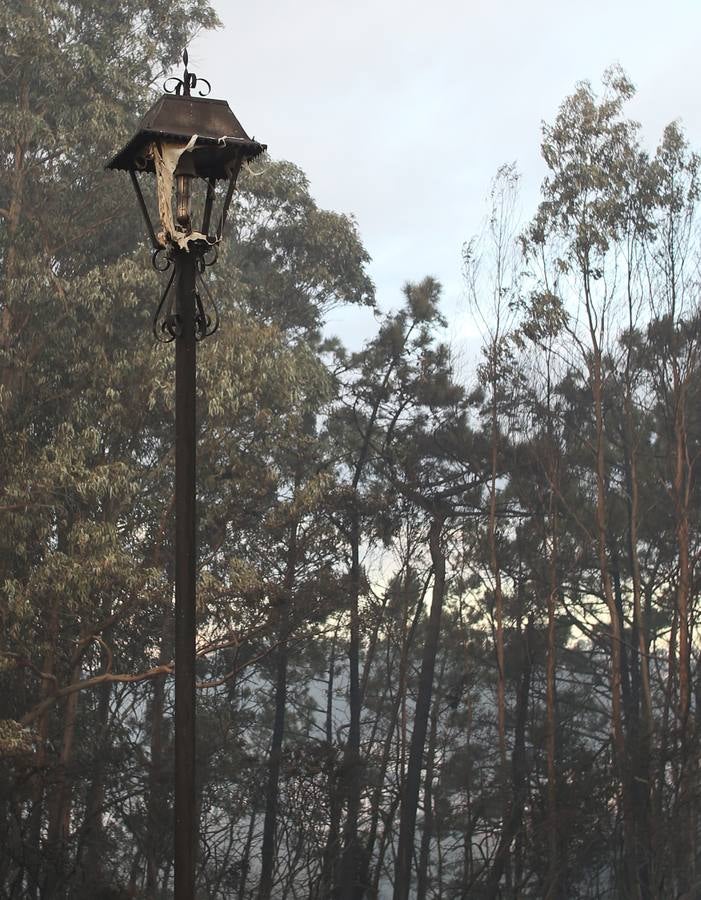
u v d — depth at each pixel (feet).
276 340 77.61
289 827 90.22
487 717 115.34
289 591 87.61
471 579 115.96
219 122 20.07
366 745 106.32
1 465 71.56
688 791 84.07
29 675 81.97
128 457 81.00
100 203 85.56
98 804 81.46
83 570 68.08
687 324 106.93
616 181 106.32
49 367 77.87
